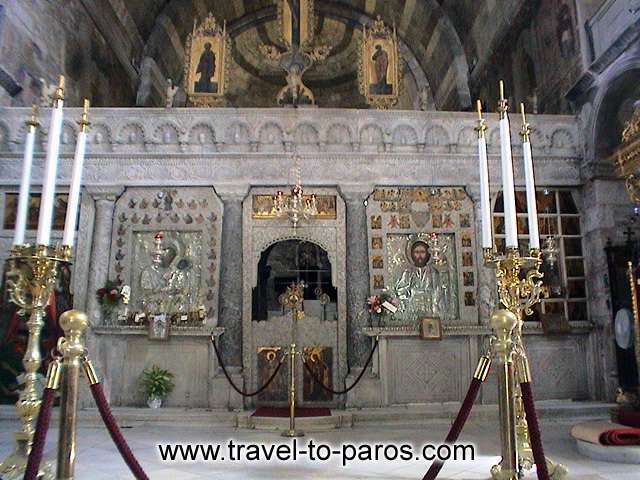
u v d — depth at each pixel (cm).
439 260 1225
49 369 488
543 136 1276
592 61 1204
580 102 1259
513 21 1576
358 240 1214
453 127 1260
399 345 1182
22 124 1218
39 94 1337
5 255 1207
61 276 1178
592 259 1232
